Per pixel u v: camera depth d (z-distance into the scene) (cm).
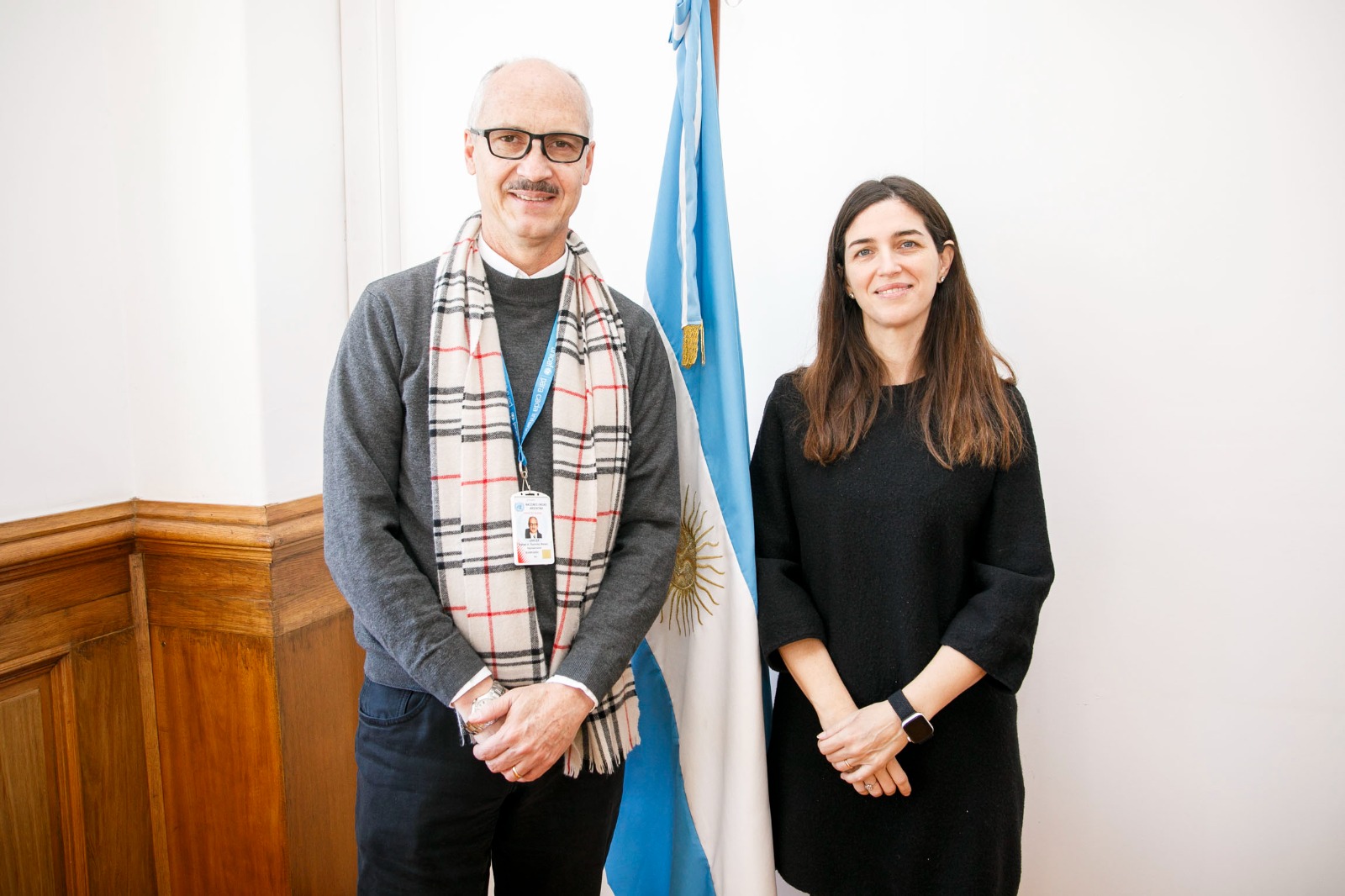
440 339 98
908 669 105
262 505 139
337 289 157
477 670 91
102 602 136
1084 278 139
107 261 142
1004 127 140
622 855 132
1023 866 150
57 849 130
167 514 142
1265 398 134
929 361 112
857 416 110
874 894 108
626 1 154
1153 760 144
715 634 121
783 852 114
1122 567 142
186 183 140
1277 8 129
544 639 100
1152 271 136
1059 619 145
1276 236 131
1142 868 146
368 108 164
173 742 145
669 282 129
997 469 108
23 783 125
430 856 98
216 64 136
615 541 108
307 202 149
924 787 106
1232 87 131
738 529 117
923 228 108
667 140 129
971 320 111
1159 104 134
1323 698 136
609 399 105
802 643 110
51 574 127
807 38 147
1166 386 137
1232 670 139
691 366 125
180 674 143
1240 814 141
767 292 153
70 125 134
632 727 109
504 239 103
